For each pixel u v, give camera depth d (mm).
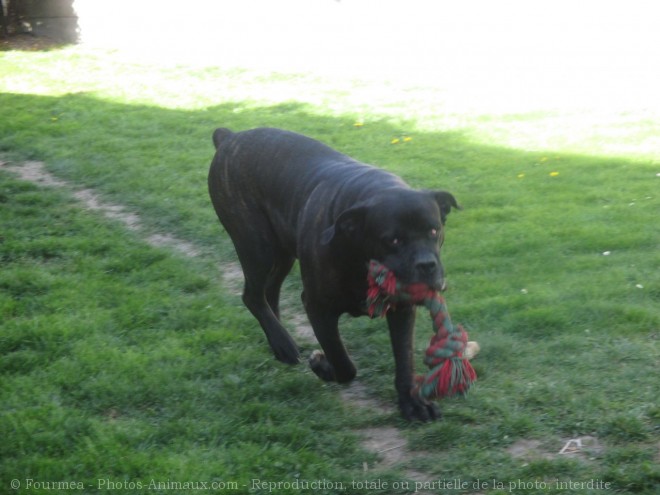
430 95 9578
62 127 8375
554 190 6254
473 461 4109
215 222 5996
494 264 5355
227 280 5438
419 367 4656
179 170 7059
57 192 6492
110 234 5844
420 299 4148
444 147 7520
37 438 4238
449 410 4344
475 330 4820
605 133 7797
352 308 4402
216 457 4172
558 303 4926
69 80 10539
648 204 5910
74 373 4582
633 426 4164
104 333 4887
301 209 4512
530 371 4520
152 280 5391
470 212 5949
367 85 10188
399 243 4137
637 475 3977
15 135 8094
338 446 4223
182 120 8656
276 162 4660
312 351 4828
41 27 13141
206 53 12203
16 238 5758
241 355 4758
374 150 7469
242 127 8367
